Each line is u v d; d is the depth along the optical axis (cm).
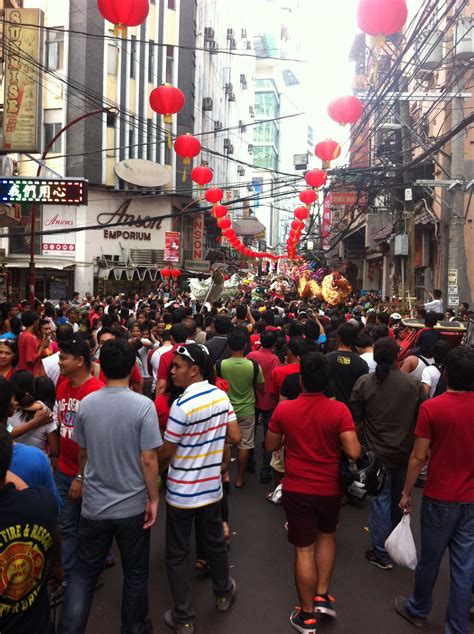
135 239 3080
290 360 552
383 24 455
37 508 213
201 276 3378
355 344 560
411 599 369
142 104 3108
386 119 1695
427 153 1142
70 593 309
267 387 652
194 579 423
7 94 1208
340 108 721
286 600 394
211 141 4038
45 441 405
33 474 275
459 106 1245
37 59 1214
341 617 374
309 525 357
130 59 3050
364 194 2619
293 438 362
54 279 2950
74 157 2917
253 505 571
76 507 387
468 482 334
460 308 1263
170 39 3241
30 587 208
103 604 387
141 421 313
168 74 3266
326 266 4359
